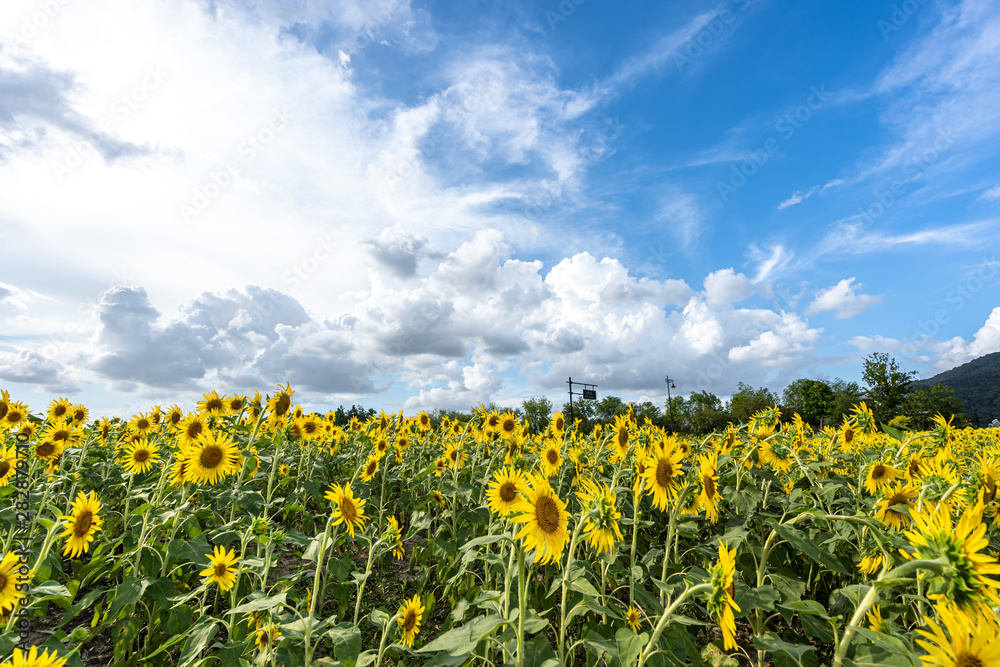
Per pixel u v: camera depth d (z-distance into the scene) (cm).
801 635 427
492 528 411
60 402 787
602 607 276
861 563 364
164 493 529
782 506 500
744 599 328
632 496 500
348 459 916
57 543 467
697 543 484
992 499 346
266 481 677
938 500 343
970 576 174
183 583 457
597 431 762
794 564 489
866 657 231
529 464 617
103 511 518
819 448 707
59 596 341
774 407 635
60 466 626
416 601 406
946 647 167
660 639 281
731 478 542
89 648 438
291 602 396
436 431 1159
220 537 424
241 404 718
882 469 448
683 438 804
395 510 782
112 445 863
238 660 296
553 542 270
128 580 368
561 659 275
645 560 399
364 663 307
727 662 340
